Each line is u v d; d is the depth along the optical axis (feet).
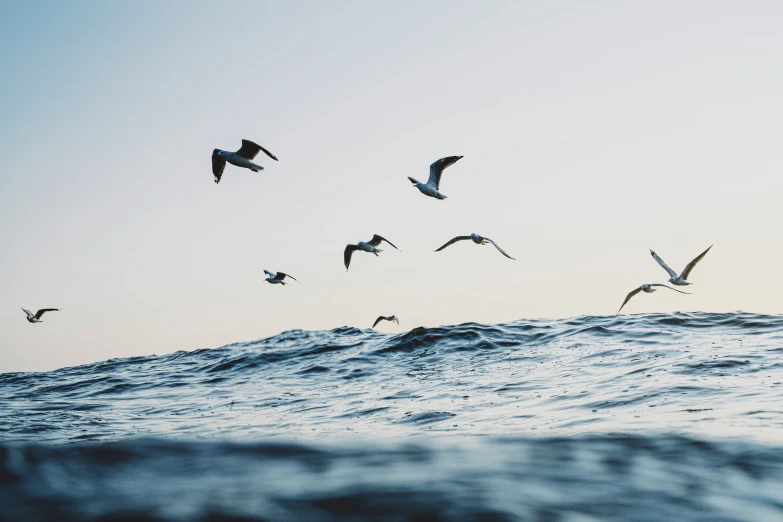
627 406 39.14
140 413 59.16
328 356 90.48
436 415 43.24
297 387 70.54
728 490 19.21
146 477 19.19
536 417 37.91
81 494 17.51
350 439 24.97
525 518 16.66
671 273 55.31
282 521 15.96
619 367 59.00
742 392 40.57
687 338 72.84
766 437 24.97
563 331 85.51
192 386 79.66
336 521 16.14
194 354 114.01
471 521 16.33
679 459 22.24
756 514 17.49
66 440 40.52
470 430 32.55
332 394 62.69
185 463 20.57
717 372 50.21
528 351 76.69
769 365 51.67
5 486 17.81
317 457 21.76
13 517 15.98
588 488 19.15
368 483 18.86
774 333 71.26
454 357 78.43
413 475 19.88
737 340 68.44
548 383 55.06
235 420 48.49
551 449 23.63
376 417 45.09
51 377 100.07
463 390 56.59
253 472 19.97
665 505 18.01
